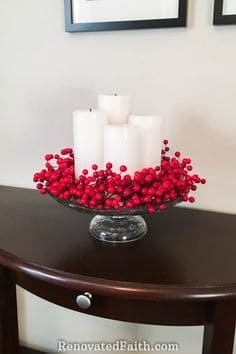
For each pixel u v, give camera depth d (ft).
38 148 4.32
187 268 2.74
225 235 3.26
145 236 3.24
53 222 3.50
